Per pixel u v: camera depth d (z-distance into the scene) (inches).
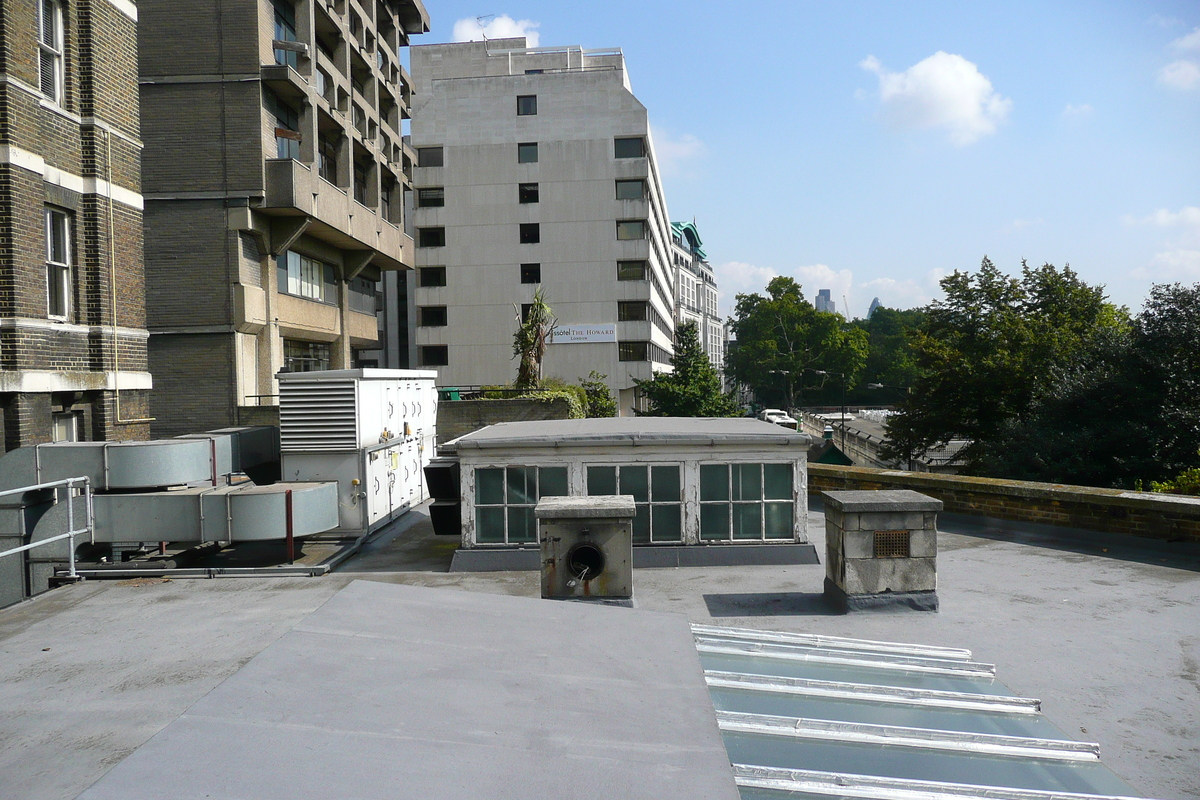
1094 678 232.5
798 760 134.8
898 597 301.3
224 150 933.8
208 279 935.7
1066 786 139.6
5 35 462.3
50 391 486.0
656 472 394.3
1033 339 1422.2
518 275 2309.3
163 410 936.3
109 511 386.9
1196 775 173.5
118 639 248.7
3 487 380.8
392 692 95.3
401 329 2541.8
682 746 87.1
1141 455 1034.1
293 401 481.7
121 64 568.4
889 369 5265.8
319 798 67.5
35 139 487.2
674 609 314.7
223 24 931.3
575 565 258.2
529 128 2301.9
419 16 1685.5
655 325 2620.6
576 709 96.0
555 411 1086.4
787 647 207.2
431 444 666.8
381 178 1534.2
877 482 571.5
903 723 159.9
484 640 120.3
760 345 4446.4
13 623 276.7
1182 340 1027.9
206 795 66.1
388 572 397.7
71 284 532.4
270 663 101.5
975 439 1451.8
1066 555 402.3
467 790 72.5
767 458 394.0
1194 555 392.2
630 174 2283.5
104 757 152.3
